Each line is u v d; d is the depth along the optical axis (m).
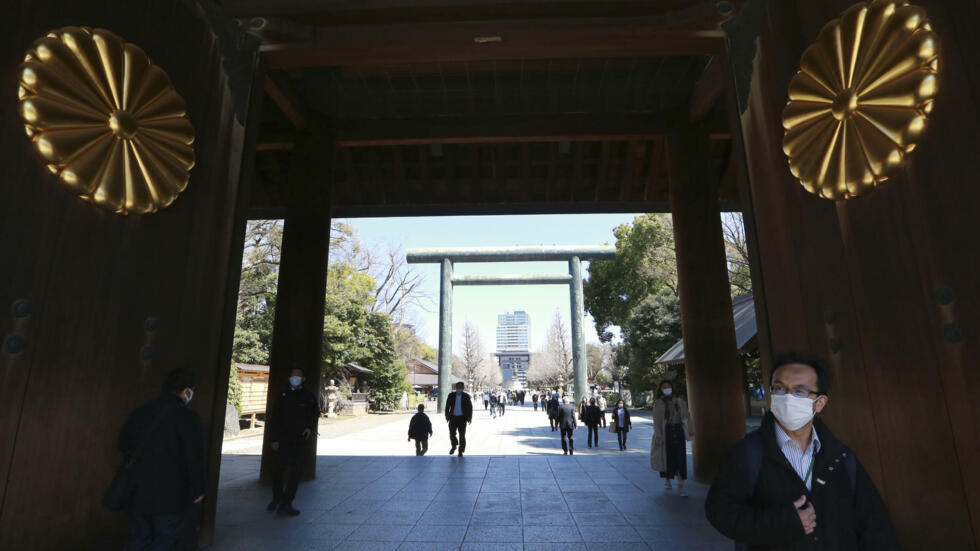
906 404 3.39
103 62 4.11
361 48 6.55
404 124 9.73
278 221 22.30
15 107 3.65
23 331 3.57
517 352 187.62
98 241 4.09
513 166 11.83
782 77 4.75
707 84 8.22
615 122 9.55
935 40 3.38
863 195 3.80
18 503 3.44
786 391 1.88
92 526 3.86
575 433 20.33
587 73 8.91
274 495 6.05
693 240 8.86
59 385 3.74
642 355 33.25
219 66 5.53
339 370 30.17
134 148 4.32
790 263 4.62
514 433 20.62
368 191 12.20
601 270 37.88
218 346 5.17
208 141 5.24
